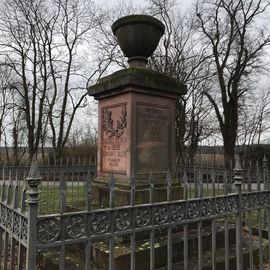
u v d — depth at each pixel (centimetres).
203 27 2241
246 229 659
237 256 408
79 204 577
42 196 985
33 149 2325
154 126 553
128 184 511
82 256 440
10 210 303
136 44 560
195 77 2416
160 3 2338
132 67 528
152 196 315
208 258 456
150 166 540
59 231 260
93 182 600
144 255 409
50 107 2448
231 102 2197
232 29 2127
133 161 518
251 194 435
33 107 2362
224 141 2205
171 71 2272
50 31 2345
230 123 2194
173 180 562
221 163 1927
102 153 602
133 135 523
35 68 2322
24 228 266
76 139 3184
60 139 2375
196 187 379
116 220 289
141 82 521
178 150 2277
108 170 577
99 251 411
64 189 265
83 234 271
